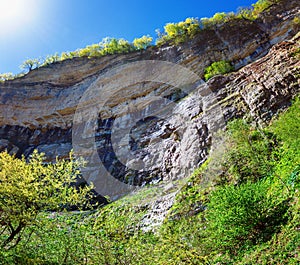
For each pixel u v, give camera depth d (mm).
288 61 14922
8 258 5316
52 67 38594
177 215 10594
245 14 32562
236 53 28641
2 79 42500
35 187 5637
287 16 27984
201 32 32312
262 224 7031
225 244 7289
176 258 6238
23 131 34750
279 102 13281
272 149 10469
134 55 36656
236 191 7438
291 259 5414
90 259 5812
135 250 6152
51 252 5816
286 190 7668
